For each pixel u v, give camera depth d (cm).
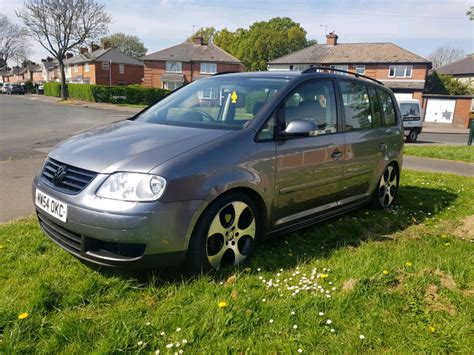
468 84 4666
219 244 320
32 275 310
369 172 489
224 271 322
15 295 279
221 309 263
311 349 234
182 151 301
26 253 348
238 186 318
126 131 356
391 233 455
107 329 245
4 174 708
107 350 223
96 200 277
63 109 3069
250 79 414
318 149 394
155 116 408
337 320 262
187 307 267
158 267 291
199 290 291
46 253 350
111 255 284
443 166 1045
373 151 486
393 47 4559
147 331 243
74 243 299
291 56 4894
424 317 268
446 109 3669
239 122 353
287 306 272
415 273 327
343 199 457
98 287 292
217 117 373
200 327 247
